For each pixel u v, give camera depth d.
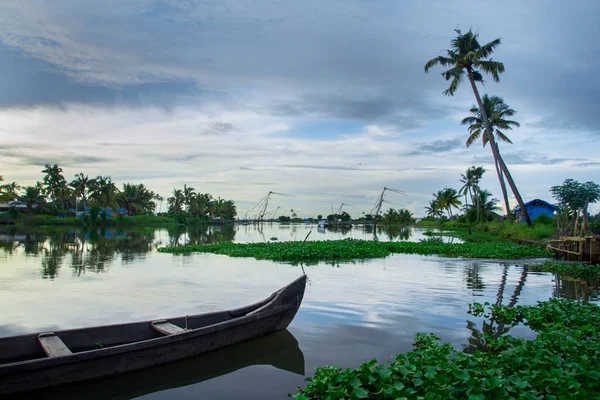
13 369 5.54
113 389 6.29
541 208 58.09
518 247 27.19
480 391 5.01
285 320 8.80
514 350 6.54
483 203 67.12
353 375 5.65
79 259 22.28
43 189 82.81
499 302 11.66
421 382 5.44
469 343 8.02
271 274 16.94
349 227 97.81
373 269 18.55
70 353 6.10
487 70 33.19
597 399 4.86
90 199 85.69
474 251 25.59
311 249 24.98
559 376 5.36
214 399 5.98
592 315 9.13
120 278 15.80
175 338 6.98
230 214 168.62
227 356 7.45
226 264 20.42
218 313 8.58
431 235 51.88
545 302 10.31
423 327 9.09
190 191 122.62
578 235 23.03
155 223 92.44
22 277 15.91
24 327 9.21
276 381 6.52
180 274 16.89
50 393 5.85
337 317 9.92
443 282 14.91
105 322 9.61
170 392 6.19
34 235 45.34
